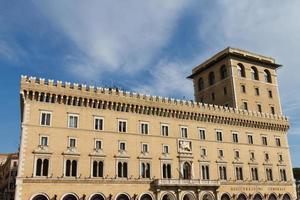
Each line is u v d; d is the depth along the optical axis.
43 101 67.56
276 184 90.94
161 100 80.12
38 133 65.19
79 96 70.50
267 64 104.25
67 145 67.19
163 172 75.88
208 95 104.38
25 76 66.50
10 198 120.88
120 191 69.69
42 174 63.41
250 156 89.38
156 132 77.81
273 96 102.06
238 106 92.75
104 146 70.75
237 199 83.25
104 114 72.88
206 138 84.12
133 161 72.94
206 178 80.88
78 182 65.94
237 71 97.56
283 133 98.44
